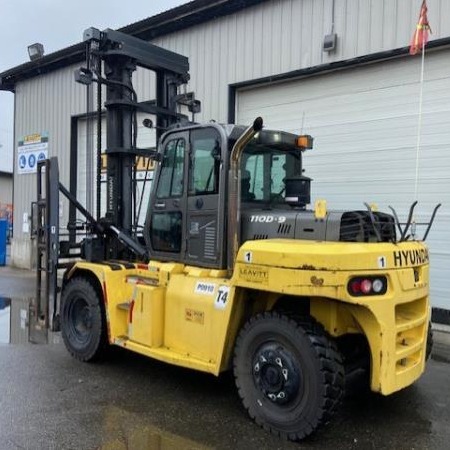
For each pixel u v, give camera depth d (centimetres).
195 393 471
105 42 596
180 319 468
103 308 553
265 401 396
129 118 620
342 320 390
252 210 476
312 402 365
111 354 567
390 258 376
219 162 462
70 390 475
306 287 366
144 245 621
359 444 373
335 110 820
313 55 822
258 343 404
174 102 659
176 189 510
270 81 886
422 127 729
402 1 725
